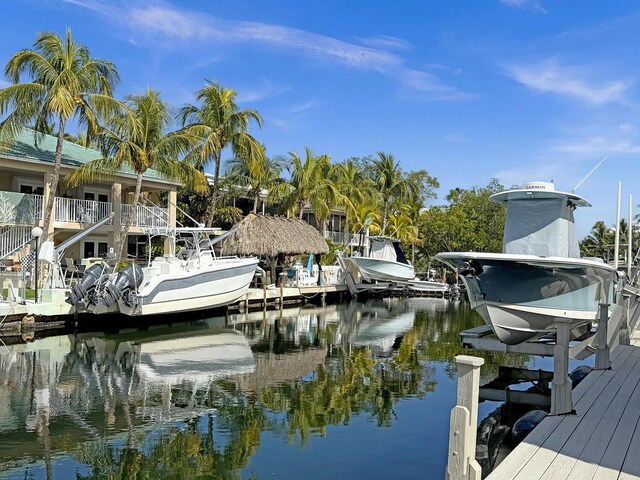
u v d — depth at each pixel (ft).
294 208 127.13
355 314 93.20
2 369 45.01
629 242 53.21
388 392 39.93
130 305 61.72
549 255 39.73
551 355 36.27
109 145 83.30
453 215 162.50
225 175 125.29
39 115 73.51
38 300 61.16
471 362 16.89
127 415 33.60
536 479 17.67
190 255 73.56
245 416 33.81
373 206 157.79
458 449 16.75
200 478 24.85
